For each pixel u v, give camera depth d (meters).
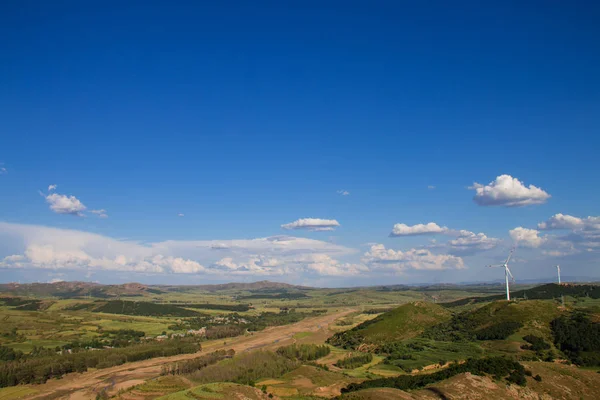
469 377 136.75
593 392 140.50
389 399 122.75
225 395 148.38
